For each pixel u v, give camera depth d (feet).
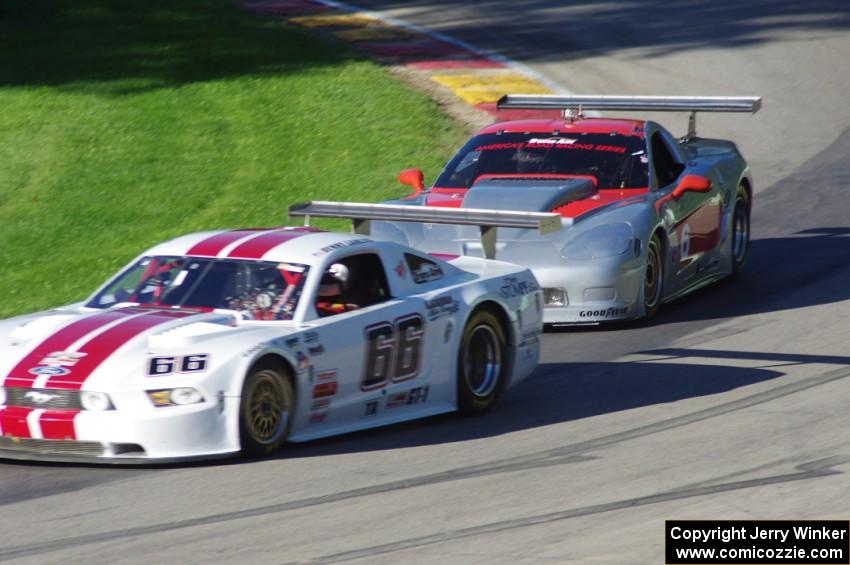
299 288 94.17
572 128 147.54
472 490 81.15
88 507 78.89
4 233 185.68
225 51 283.38
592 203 136.67
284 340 88.89
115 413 83.92
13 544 72.54
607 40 302.25
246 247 98.63
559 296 130.00
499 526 73.41
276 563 67.82
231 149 220.43
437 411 101.65
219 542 71.51
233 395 85.71
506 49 292.40
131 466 87.35
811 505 75.61
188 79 262.67
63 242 180.86
